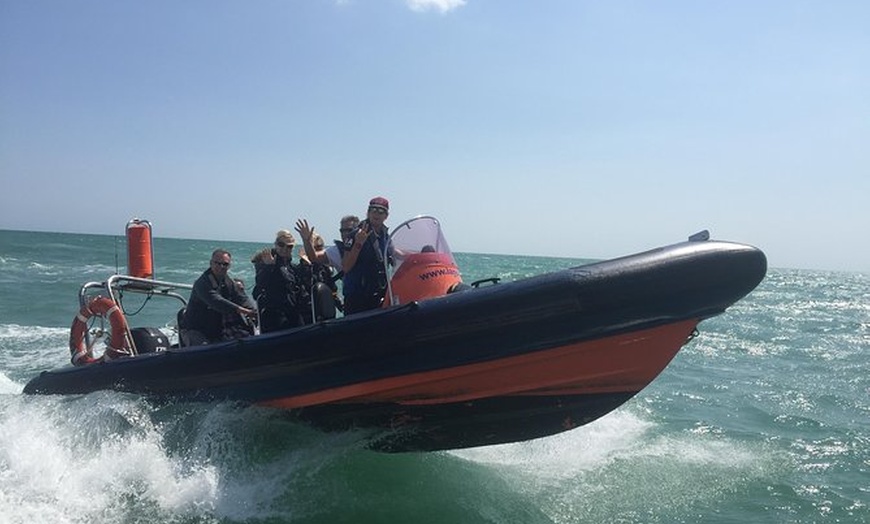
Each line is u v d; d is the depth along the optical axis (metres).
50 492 4.84
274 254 5.96
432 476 5.51
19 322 14.14
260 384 5.39
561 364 4.97
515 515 4.91
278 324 5.82
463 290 5.45
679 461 6.03
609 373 5.05
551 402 5.21
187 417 5.56
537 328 4.81
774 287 43.59
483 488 5.34
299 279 5.94
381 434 5.48
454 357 4.94
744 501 5.20
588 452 6.23
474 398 5.17
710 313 4.78
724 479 5.63
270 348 5.31
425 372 5.00
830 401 8.63
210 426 5.39
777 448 6.50
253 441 5.41
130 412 5.69
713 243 4.83
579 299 4.70
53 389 6.43
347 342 5.08
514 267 54.84
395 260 5.58
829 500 5.23
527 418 5.32
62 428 5.67
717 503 5.16
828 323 18.52
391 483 5.34
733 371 10.69
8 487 4.85
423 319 4.94
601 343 4.86
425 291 5.43
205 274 6.25
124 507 4.75
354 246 5.58
